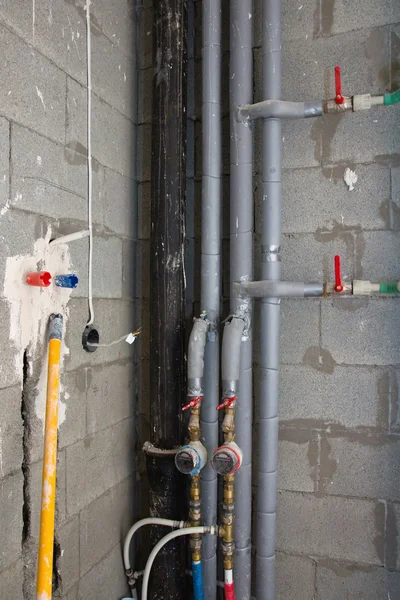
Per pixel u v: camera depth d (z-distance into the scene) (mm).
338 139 1397
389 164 1354
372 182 1370
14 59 1010
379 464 1385
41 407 1106
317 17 1403
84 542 1297
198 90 1543
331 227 1407
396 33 1334
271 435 1398
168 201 1429
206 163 1423
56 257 1157
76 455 1264
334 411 1419
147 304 1585
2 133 979
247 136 1388
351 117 1385
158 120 1436
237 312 1393
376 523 1390
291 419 1456
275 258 1381
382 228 1363
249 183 1397
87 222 1293
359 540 1406
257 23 1454
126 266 1521
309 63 1414
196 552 1387
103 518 1396
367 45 1360
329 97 1399
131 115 1542
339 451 1418
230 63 1406
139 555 1599
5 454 1010
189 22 1536
